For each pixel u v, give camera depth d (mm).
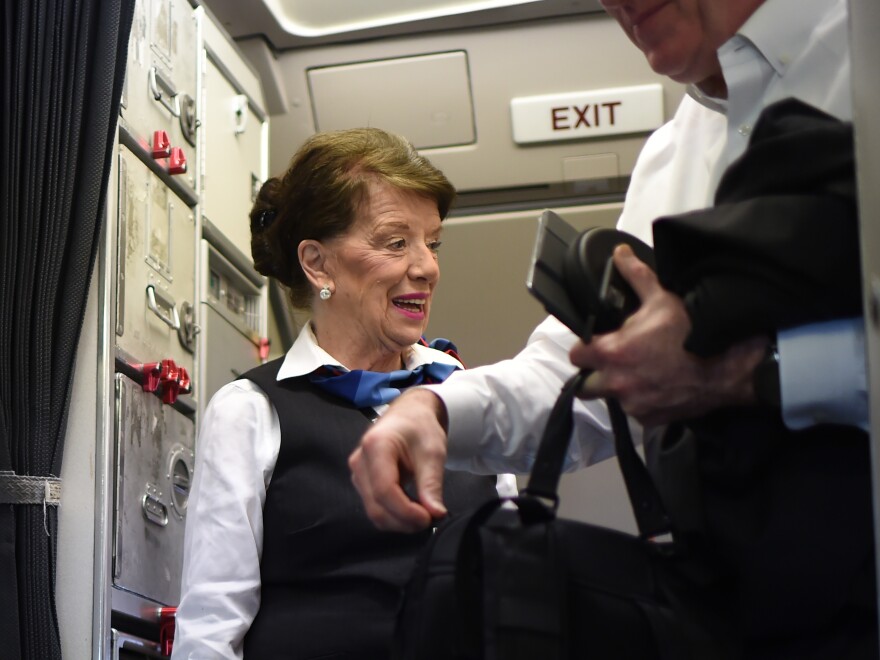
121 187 3262
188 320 3707
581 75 4285
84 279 2977
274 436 2471
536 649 1064
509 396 1494
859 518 1121
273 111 4508
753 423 1156
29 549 2732
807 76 1332
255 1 4180
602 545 1163
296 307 2797
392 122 4414
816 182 1125
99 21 3113
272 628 2322
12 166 2900
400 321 2613
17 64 2961
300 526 2373
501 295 4484
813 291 1092
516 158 4367
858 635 1122
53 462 2857
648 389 1158
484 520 1154
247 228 4352
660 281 1180
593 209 4410
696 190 1604
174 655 2324
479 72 4309
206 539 2385
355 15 4281
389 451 1239
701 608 1161
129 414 3152
